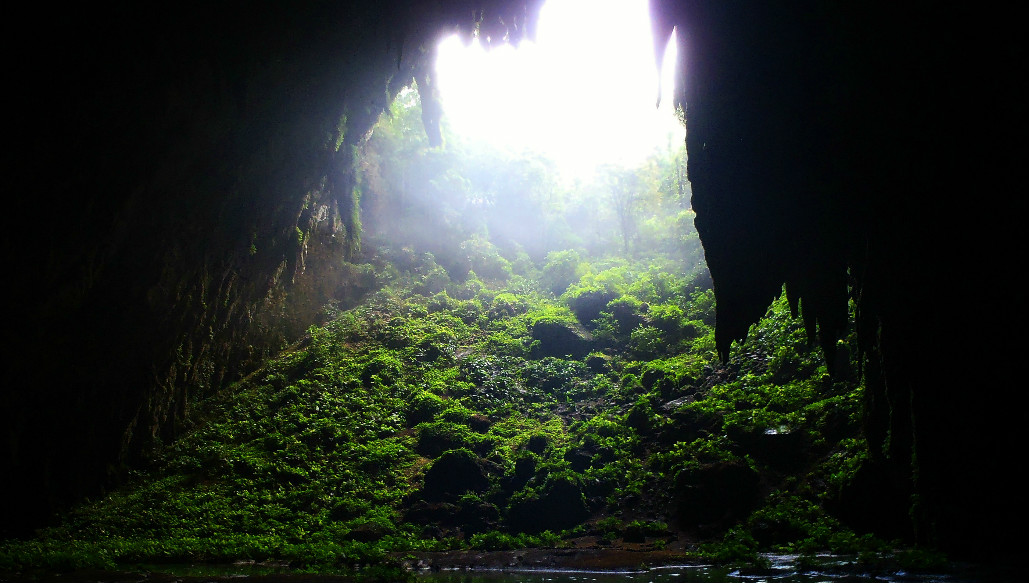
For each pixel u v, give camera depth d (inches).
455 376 1061.1
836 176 471.5
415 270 1421.0
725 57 487.8
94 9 490.6
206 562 617.3
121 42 522.0
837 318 494.0
